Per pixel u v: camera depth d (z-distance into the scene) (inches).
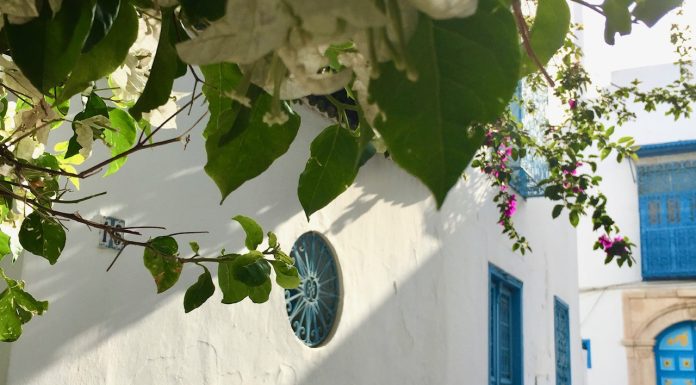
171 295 152.9
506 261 323.6
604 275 614.5
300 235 192.9
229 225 169.8
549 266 390.9
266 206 182.7
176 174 156.9
